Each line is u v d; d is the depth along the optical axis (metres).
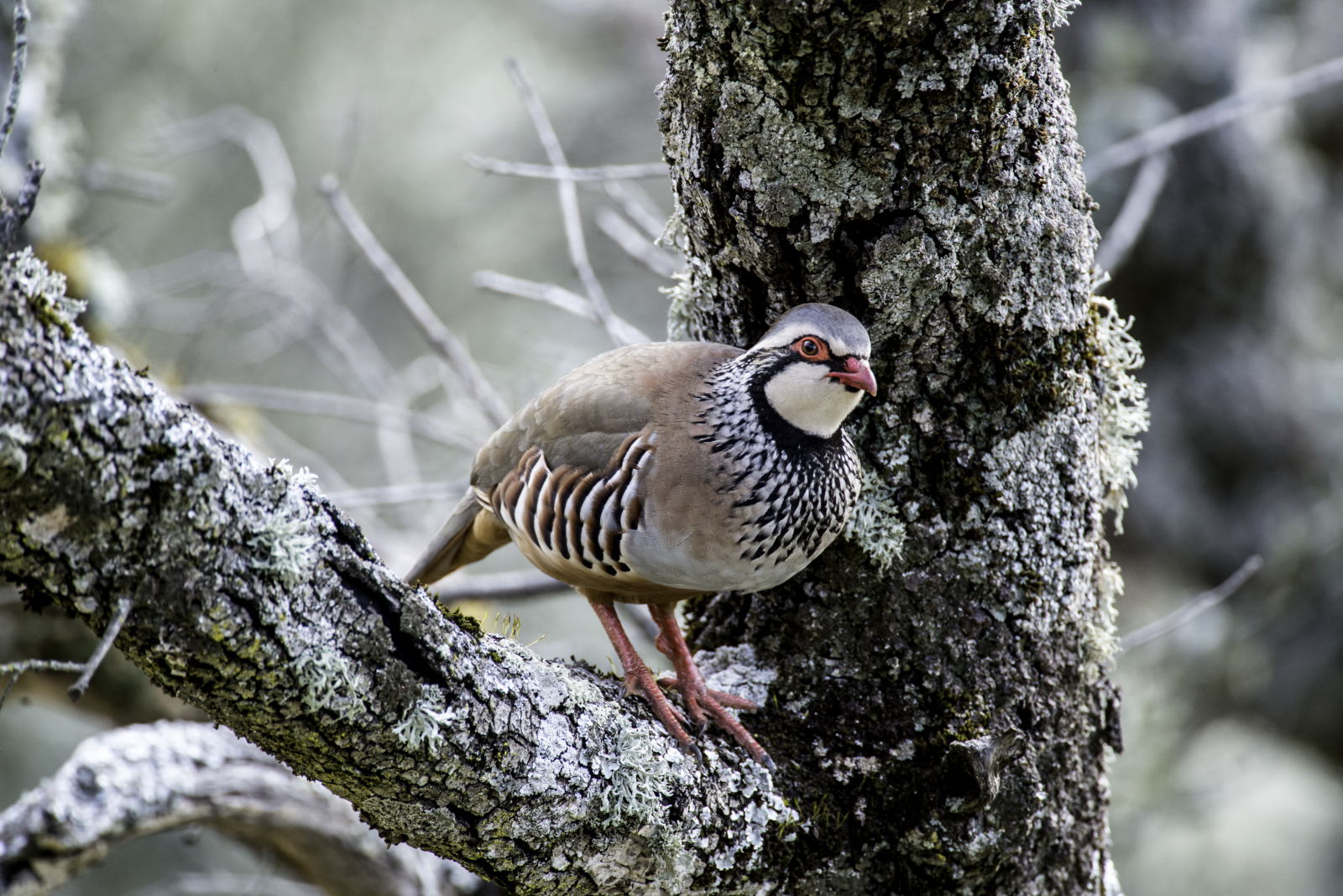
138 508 4.89
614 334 9.96
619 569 7.58
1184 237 17.80
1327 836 20.17
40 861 9.30
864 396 7.34
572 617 18.91
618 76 23.48
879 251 6.79
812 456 7.22
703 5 6.32
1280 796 20.80
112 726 12.98
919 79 6.29
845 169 6.60
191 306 18.62
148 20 21.14
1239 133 17.56
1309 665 17.34
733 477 7.27
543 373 15.23
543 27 23.58
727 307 7.67
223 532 5.11
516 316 21.30
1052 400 7.25
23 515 4.70
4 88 12.38
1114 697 7.86
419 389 14.42
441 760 5.83
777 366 7.05
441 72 22.98
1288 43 19.00
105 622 5.07
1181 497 18.94
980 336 7.09
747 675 7.65
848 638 7.50
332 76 22.52
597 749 6.43
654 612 8.02
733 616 8.13
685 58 6.59
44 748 18.95
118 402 4.80
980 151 6.56
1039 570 7.37
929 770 7.11
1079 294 7.24
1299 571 17.39
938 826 7.01
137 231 21.17
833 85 6.30
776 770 7.08
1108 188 16.69
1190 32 17.23
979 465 7.29
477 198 22.30
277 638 5.29
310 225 20.84
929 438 7.31
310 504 5.49
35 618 11.80
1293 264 18.81
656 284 21.09
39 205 12.99
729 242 7.11
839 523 7.26
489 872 6.40
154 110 17.23
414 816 6.04
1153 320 18.73
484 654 6.19
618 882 6.61
